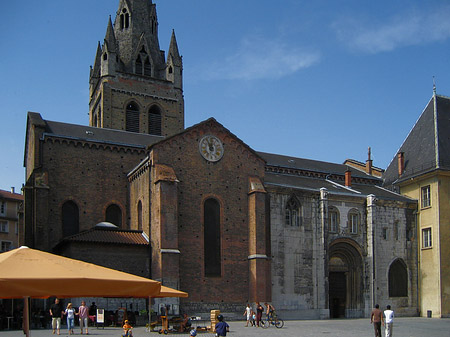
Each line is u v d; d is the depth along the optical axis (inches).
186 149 1940.2
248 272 1957.4
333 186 2384.4
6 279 522.3
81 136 2192.4
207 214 1943.9
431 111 2498.8
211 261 1910.7
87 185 2103.8
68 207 2065.7
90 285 556.1
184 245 1865.2
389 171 2650.1
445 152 2317.9
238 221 1983.3
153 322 1504.7
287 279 2017.7
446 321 1921.8
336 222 2170.3
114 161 2175.2
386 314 1206.9
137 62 2881.4
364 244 2203.5
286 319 1978.3
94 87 2999.5
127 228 2143.2
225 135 2023.9
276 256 2015.3
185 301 1824.6
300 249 2069.4
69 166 2086.6
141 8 2994.6
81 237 1782.7
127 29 2930.6
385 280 2208.4
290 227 2070.6
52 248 1982.0
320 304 2057.1
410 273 2269.9
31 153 2180.1
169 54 2935.5
